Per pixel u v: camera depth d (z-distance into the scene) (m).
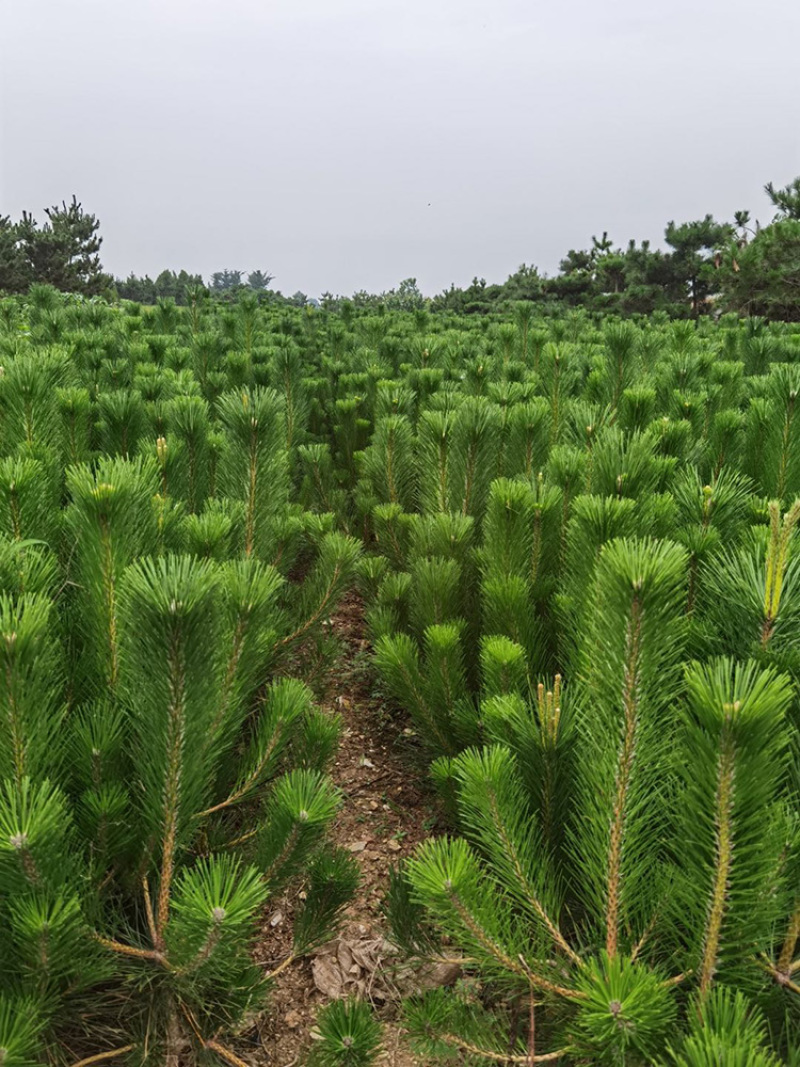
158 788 1.84
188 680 1.68
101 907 1.92
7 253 43.91
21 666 1.61
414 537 4.29
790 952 1.61
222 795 2.50
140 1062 1.91
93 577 2.12
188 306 9.55
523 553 3.36
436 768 2.70
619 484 2.77
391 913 2.26
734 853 1.49
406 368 7.31
